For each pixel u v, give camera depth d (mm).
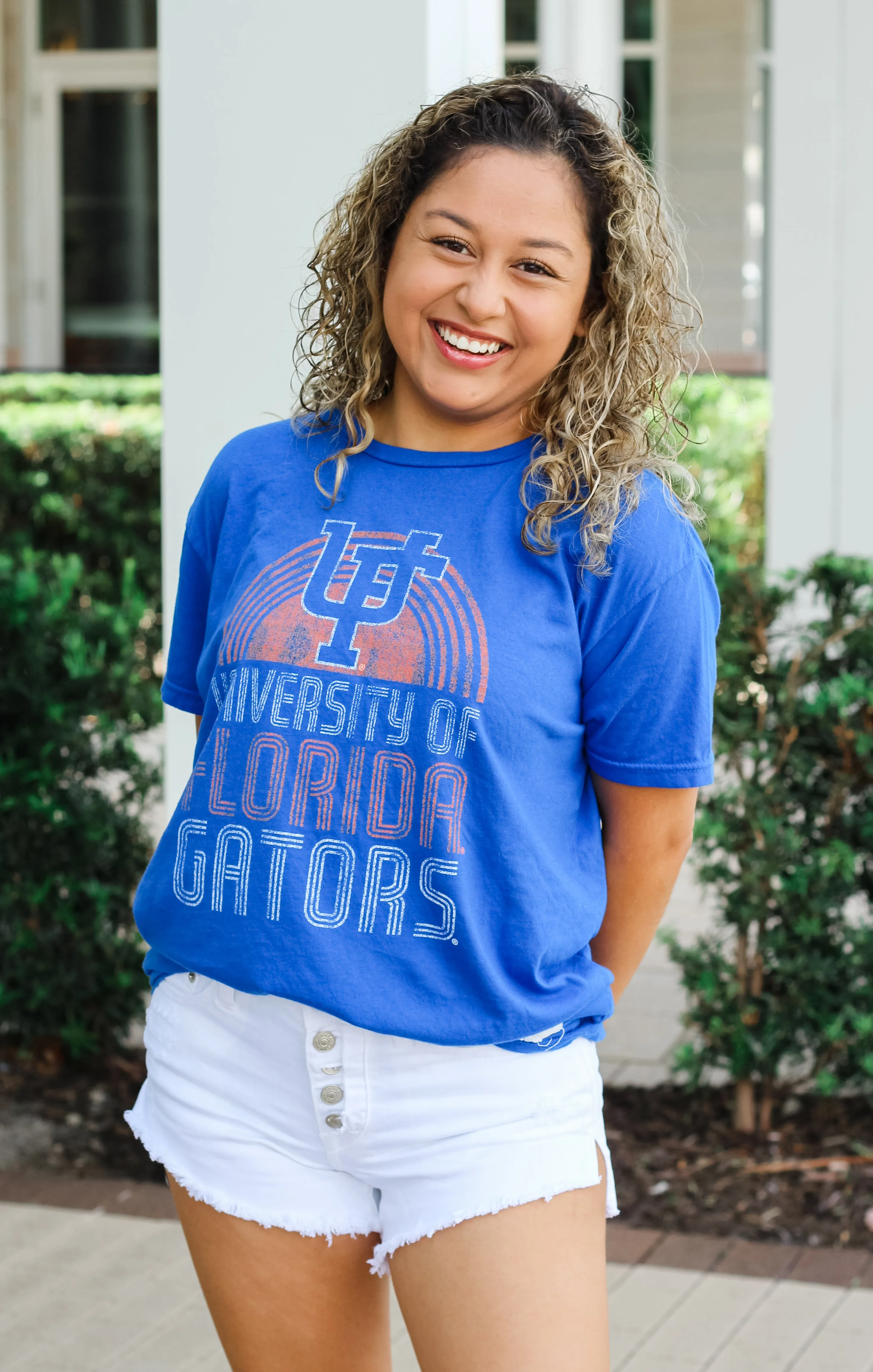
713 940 3791
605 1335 1688
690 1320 3004
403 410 1854
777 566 6789
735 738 3625
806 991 3621
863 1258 3232
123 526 9297
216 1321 1894
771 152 6625
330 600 1741
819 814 3676
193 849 1760
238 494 1906
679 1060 3729
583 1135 1748
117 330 11914
